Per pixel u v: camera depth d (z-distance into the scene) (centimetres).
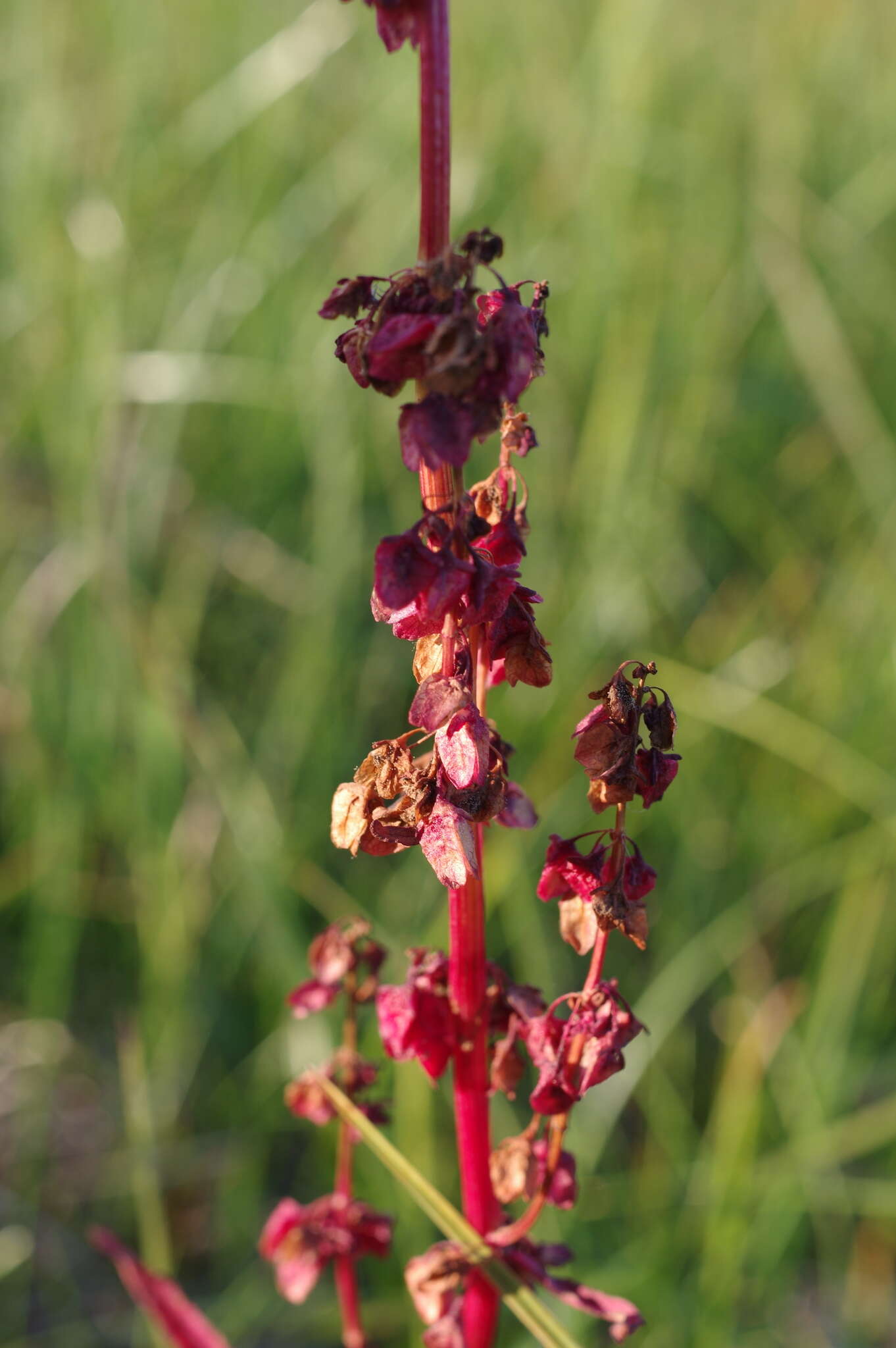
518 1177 56
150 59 149
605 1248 85
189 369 114
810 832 109
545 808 103
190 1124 97
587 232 130
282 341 132
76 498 113
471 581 50
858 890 96
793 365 142
